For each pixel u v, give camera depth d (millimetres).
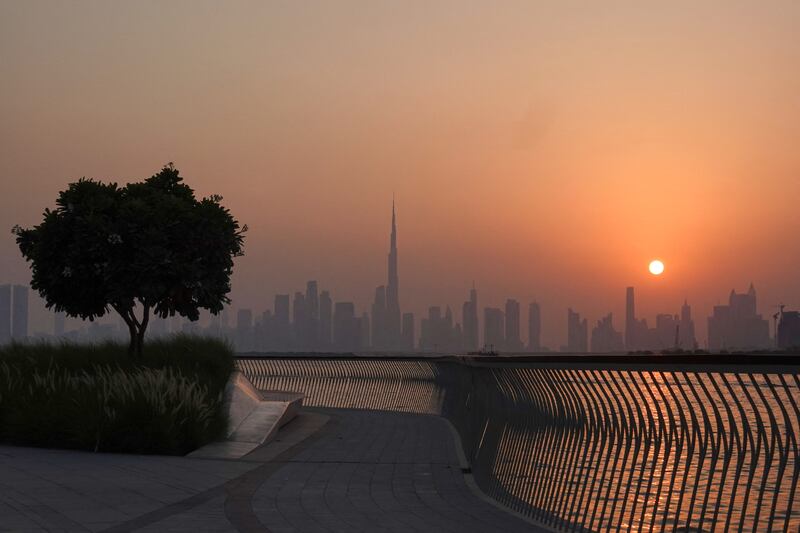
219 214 22906
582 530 8898
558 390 9703
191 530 8883
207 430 16797
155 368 20344
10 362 20922
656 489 7676
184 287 22125
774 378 7734
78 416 15945
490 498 11398
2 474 12656
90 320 23344
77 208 21516
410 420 23344
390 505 10719
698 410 9023
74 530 8773
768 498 9703
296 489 11875
